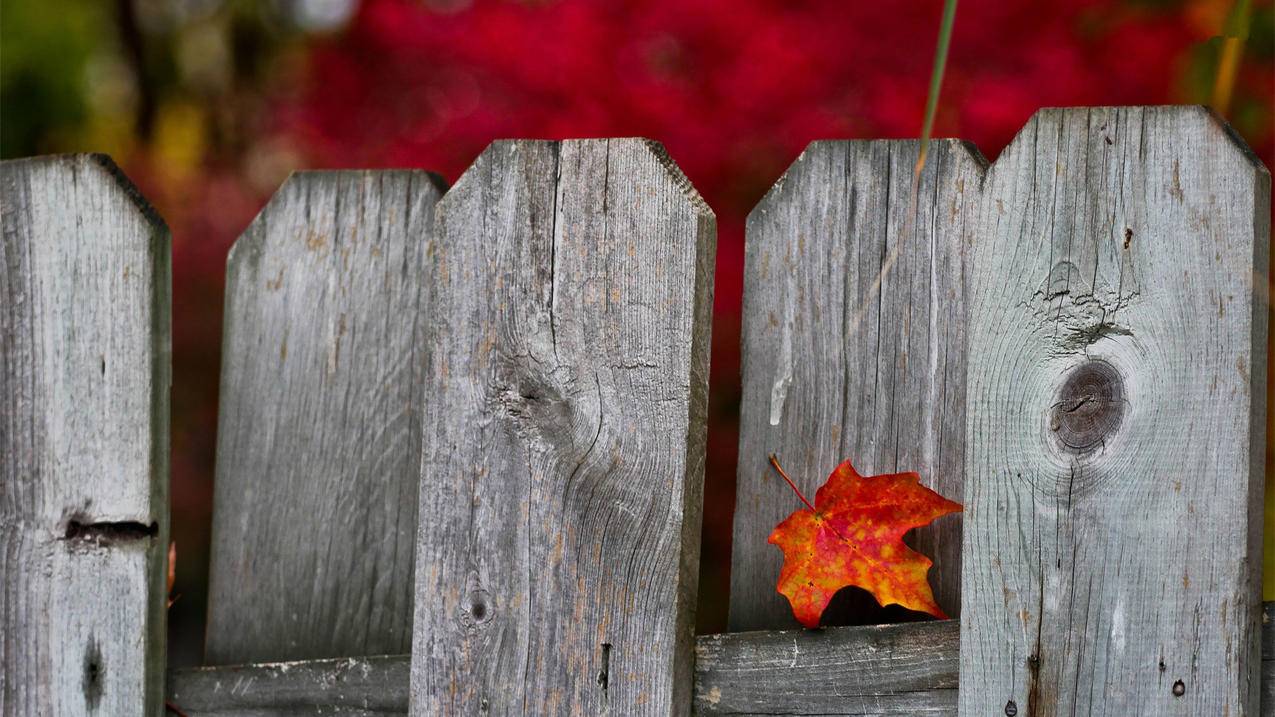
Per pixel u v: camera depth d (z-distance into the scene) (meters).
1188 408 2.47
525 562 2.55
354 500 2.62
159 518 2.63
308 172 2.62
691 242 2.52
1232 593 2.47
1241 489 2.47
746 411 2.55
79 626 2.63
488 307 2.56
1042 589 2.49
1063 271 2.49
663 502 2.53
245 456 2.64
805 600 2.52
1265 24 2.97
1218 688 2.47
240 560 2.64
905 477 2.51
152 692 2.63
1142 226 2.48
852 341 2.54
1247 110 2.97
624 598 2.54
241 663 2.64
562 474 2.55
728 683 2.54
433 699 2.57
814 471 2.54
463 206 2.56
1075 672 2.49
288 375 2.63
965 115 2.93
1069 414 2.49
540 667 2.55
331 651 2.62
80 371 2.63
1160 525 2.48
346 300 2.62
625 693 2.54
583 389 2.54
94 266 2.62
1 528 2.64
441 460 2.57
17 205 2.63
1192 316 2.47
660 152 2.53
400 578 2.61
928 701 2.51
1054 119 2.49
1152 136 2.47
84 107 7.08
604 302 2.54
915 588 2.51
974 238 2.51
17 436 2.64
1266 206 2.47
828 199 2.54
